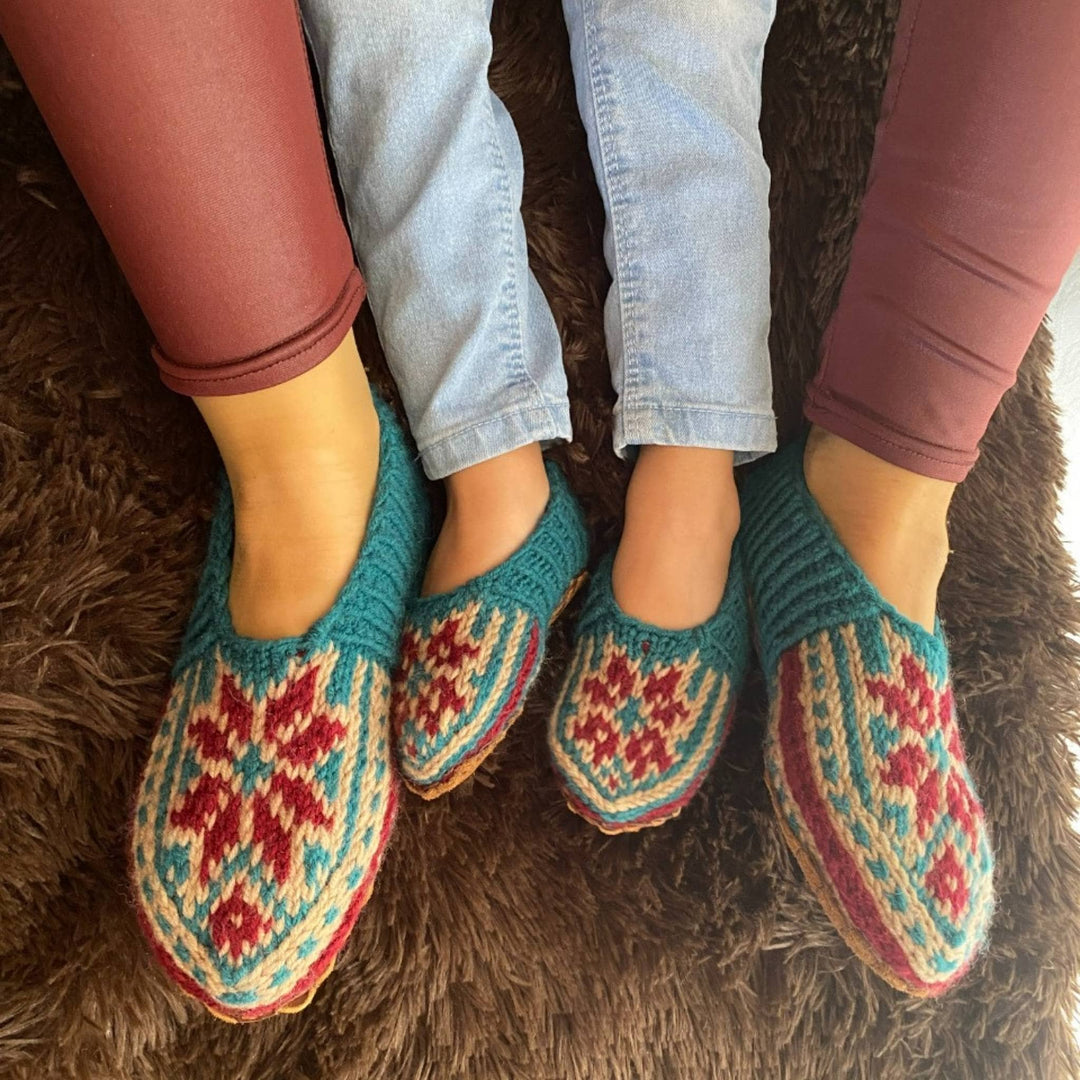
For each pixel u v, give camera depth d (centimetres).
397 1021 60
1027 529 70
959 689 67
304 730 52
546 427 60
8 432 60
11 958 55
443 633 57
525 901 63
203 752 53
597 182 65
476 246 58
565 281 69
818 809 54
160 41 38
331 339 49
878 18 71
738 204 60
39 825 57
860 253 56
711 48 60
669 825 65
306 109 46
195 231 43
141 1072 57
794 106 72
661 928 63
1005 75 47
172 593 61
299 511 54
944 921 51
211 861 51
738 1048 62
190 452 64
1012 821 66
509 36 70
